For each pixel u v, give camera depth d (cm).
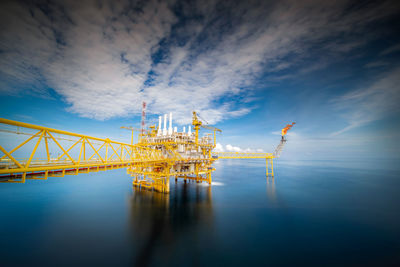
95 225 3005
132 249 2338
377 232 2827
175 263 2073
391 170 11738
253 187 6072
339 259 2153
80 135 2422
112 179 8050
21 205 4044
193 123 5800
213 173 10238
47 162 2061
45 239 2533
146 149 4628
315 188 5981
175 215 3469
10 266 1950
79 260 2089
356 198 4766
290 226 3038
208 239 2606
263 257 2194
